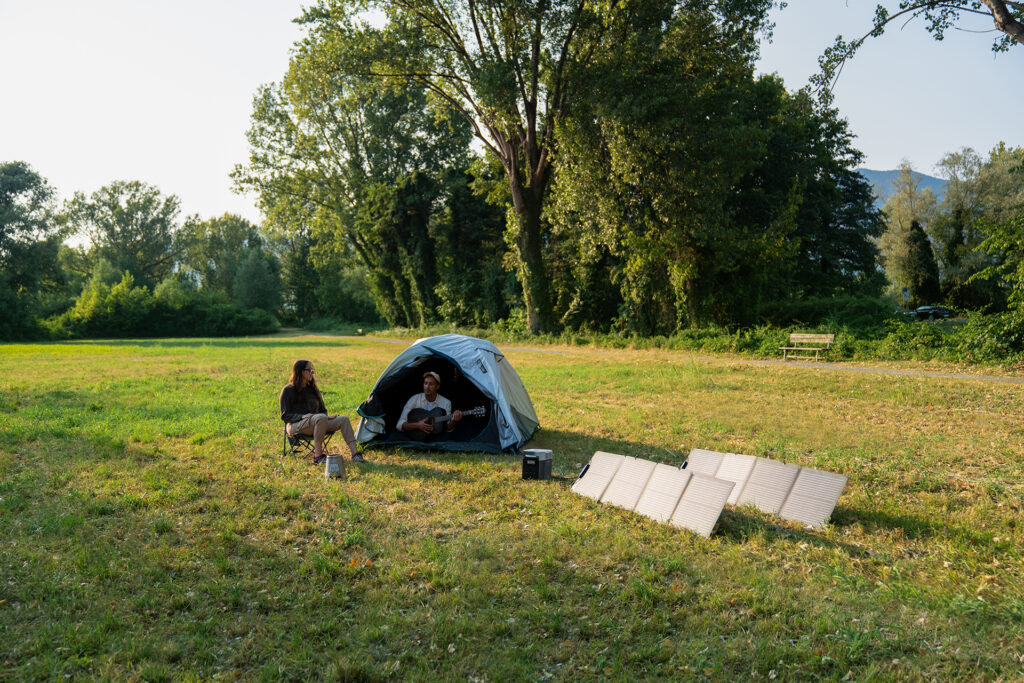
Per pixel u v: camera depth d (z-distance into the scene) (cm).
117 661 385
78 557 524
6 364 2506
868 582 488
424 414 997
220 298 8188
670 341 2984
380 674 371
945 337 2112
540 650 399
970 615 434
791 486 670
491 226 5144
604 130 2919
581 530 602
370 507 680
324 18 2983
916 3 1602
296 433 888
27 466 843
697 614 441
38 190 6488
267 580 496
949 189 6041
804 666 376
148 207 9762
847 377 1719
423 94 5106
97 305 6988
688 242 2922
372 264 5784
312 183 5075
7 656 386
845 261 4231
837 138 4075
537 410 1317
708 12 2816
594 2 2816
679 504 635
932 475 802
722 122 2791
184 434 1072
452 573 503
